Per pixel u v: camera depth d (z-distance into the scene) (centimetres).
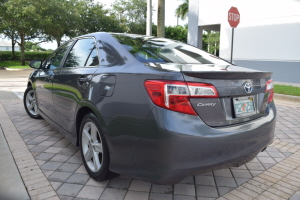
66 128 314
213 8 1293
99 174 243
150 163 195
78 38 334
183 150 186
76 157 317
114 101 216
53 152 331
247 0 1162
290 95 764
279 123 498
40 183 252
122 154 212
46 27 2336
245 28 1188
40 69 427
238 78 216
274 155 336
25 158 311
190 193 241
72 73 292
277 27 1082
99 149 244
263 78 248
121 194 236
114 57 248
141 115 196
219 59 305
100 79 239
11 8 2034
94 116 241
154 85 192
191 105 190
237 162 214
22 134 401
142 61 230
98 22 3497
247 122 225
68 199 226
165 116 186
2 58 2977
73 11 2688
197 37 1386
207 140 191
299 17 1012
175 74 191
